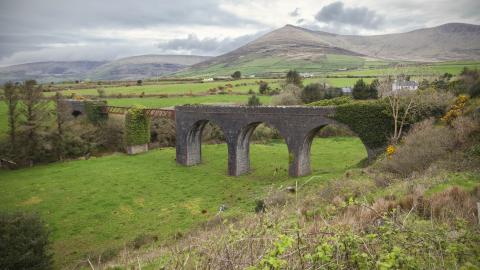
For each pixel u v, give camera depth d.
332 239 5.86
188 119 49.88
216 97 86.38
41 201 38.84
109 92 94.00
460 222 8.99
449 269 6.25
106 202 37.88
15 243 20.06
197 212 34.03
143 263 11.27
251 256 5.63
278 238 5.92
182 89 97.50
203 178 44.94
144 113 60.62
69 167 52.62
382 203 14.25
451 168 23.02
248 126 44.72
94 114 67.38
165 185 42.69
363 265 5.58
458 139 28.16
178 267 6.53
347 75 121.56
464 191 14.48
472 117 30.56
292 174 41.59
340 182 25.62
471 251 6.89
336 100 51.25
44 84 118.88
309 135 40.94
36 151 57.44
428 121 34.16
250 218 8.41
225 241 6.11
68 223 33.06
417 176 23.42
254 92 92.94
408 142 30.30
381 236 6.68
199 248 6.71
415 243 6.55
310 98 75.75
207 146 62.78
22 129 56.72
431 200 13.45
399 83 46.19
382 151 37.03
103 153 62.75
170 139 67.19
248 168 47.28
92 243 28.83
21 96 57.91
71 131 60.91
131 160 55.34
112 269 12.79
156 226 31.30
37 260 20.67
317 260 5.60
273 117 41.94
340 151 56.19
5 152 55.72
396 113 35.38
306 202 18.91
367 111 37.53
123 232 30.64
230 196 37.97
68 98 83.62
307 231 7.21
